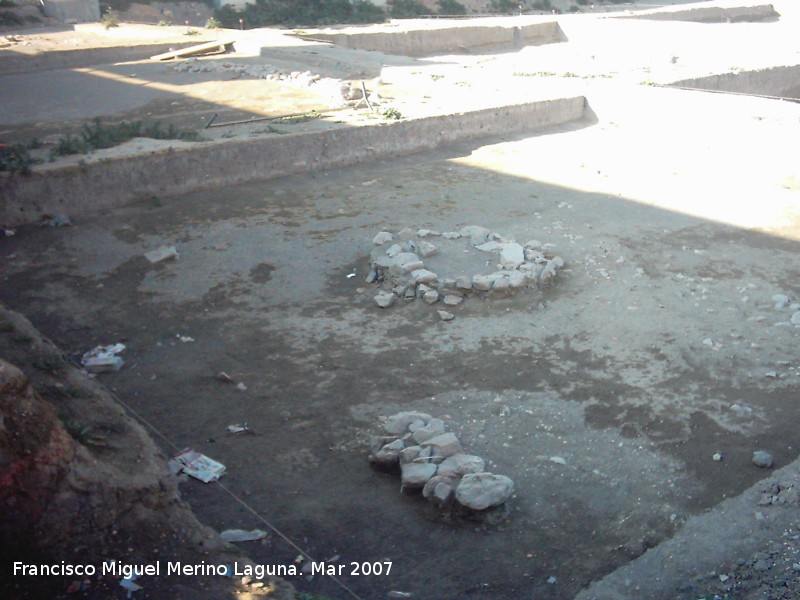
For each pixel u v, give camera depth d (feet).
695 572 22.39
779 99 64.44
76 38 102.83
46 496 19.58
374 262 40.78
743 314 37.06
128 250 44.09
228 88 76.07
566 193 52.70
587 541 23.85
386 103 67.05
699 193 52.65
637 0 182.19
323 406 30.71
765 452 27.37
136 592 19.20
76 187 48.32
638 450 27.96
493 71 82.53
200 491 25.73
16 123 64.34
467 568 22.79
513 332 35.88
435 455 26.40
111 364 32.89
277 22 122.01
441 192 52.70
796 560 22.35
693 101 63.67
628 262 42.16
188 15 126.11
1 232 45.60
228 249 44.01
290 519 24.64
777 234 46.26
